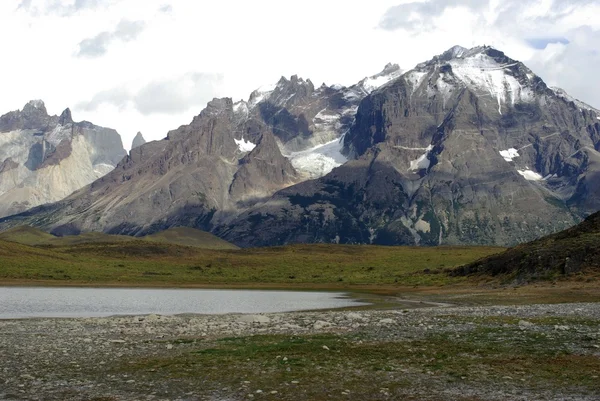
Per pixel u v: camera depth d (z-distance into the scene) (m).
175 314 89.25
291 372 40.94
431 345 50.59
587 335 54.44
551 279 126.19
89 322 72.56
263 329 63.06
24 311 97.44
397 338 54.72
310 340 53.84
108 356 46.84
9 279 187.50
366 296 139.25
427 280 171.88
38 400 34.06
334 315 79.12
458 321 67.12
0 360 45.12
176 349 49.88
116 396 35.03
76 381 38.56
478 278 151.38
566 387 36.38
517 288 125.00
